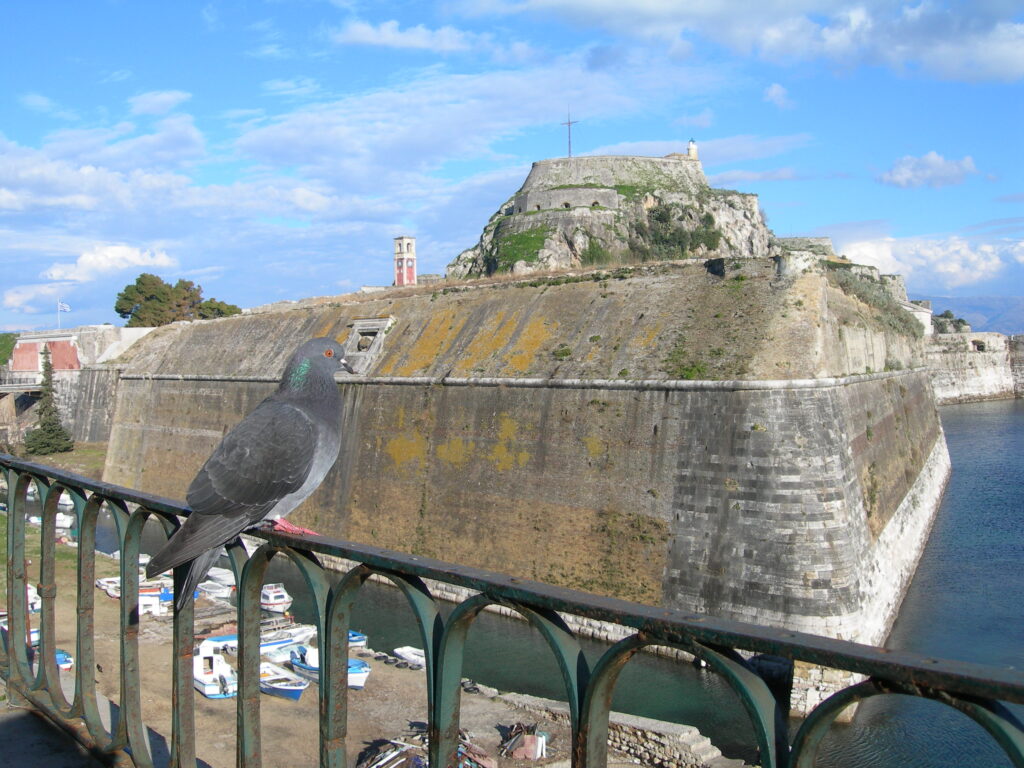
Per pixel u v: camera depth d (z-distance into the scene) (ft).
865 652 9.55
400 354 142.00
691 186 269.64
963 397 353.51
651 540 100.01
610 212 242.37
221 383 178.29
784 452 92.94
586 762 12.14
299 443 18.25
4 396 289.53
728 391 97.66
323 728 15.89
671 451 100.99
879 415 125.49
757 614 90.48
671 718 79.25
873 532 102.63
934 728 76.13
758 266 110.11
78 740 25.36
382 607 113.80
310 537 16.26
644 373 106.83
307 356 20.31
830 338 103.65
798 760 10.14
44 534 26.68
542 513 111.14
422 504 126.11
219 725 52.54
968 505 164.86
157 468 189.78
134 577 22.02
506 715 63.67
